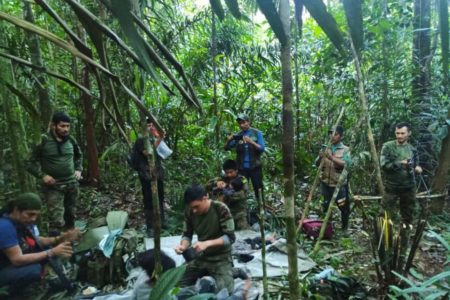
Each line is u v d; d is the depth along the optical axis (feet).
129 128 15.80
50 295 9.30
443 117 16.07
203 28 20.58
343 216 14.80
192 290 7.89
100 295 9.37
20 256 8.49
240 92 23.09
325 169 14.69
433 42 17.79
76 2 2.25
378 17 16.33
